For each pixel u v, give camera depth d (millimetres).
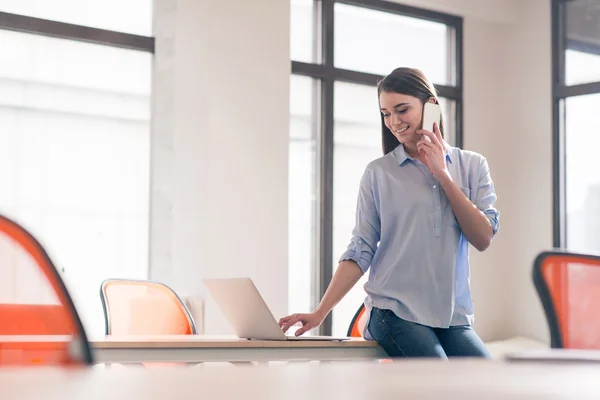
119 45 5191
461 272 2545
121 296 3260
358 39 6250
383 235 2551
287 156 5352
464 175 2613
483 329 6672
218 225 5082
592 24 6520
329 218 5953
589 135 6473
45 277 1273
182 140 5074
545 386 542
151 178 5289
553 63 6652
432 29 6684
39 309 1264
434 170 2459
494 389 518
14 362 1245
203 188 5070
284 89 5363
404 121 2533
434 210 2502
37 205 4988
